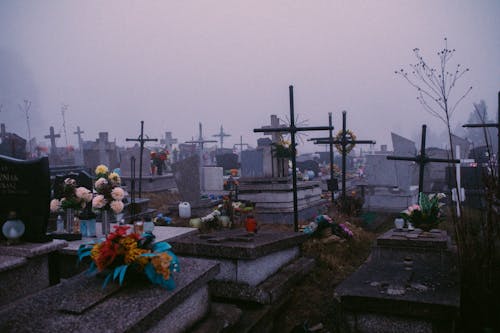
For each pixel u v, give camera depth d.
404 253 5.91
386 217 12.68
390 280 4.51
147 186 17.39
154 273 3.31
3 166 5.54
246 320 4.32
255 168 17.94
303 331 4.37
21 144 22.47
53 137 34.19
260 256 4.96
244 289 4.74
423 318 3.83
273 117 11.95
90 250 3.56
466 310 4.13
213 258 5.05
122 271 3.21
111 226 8.68
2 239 5.47
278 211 10.85
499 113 6.80
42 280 5.32
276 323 4.86
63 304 3.00
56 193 8.16
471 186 11.79
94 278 3.47
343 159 12.55
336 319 4.84
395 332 3.96
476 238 4.40
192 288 3.51
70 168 19.12
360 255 7.92
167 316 3.29
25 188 5.42
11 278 4.90
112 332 2.66
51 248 5.30
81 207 7.20
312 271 6.34
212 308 4.09
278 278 5.36
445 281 4.45
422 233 6.49
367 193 14.95
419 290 4.15
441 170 16.98
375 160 14.69
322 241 7.96
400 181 14.21
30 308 3.01
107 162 22.34
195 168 12.19
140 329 2.82
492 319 3.90
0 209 5.56
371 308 3.99
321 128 8.71
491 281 4.02
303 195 11.74
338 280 6.27
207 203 12.38
